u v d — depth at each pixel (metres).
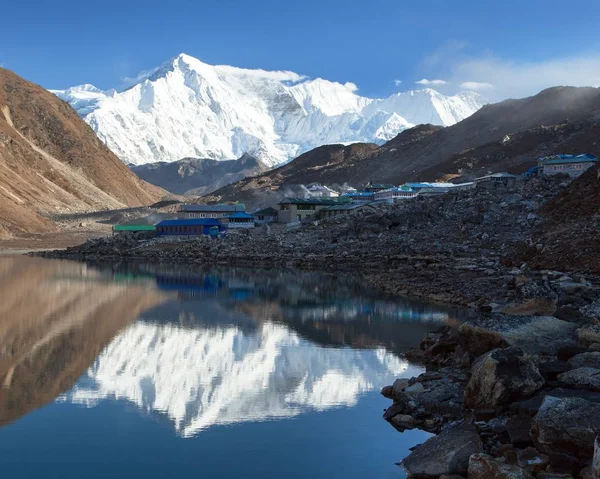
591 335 24.55
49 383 30.36
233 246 117.62
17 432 23.88
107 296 61.66
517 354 21.94
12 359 34.94
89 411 26.42
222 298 59.78
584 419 16.92
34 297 60.59
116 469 20.70
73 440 23.17
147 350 37.38
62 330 43.53
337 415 25.47
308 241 112.88
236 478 19.94
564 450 16.83
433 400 24.28
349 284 70.81
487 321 27.00
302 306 54.00
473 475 16.53
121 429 24.25
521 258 67.19
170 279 78.38
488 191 120.94
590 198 80.00
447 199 121.56
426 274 68.06
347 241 107.69
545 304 32.12
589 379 20.73
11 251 147.25
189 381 30.81
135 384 30.31
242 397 28.20
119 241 138.25
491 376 21.64
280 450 21.98
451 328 40.88
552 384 21.52
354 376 31.31
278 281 74.81
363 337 40.53
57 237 188.00
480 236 92.56
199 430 24.12
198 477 19.98
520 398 21.33
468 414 22.42
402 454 21.20
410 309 50.84
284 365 33.62
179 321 47.16
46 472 20.50
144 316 49.53
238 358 35.34
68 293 64.00
